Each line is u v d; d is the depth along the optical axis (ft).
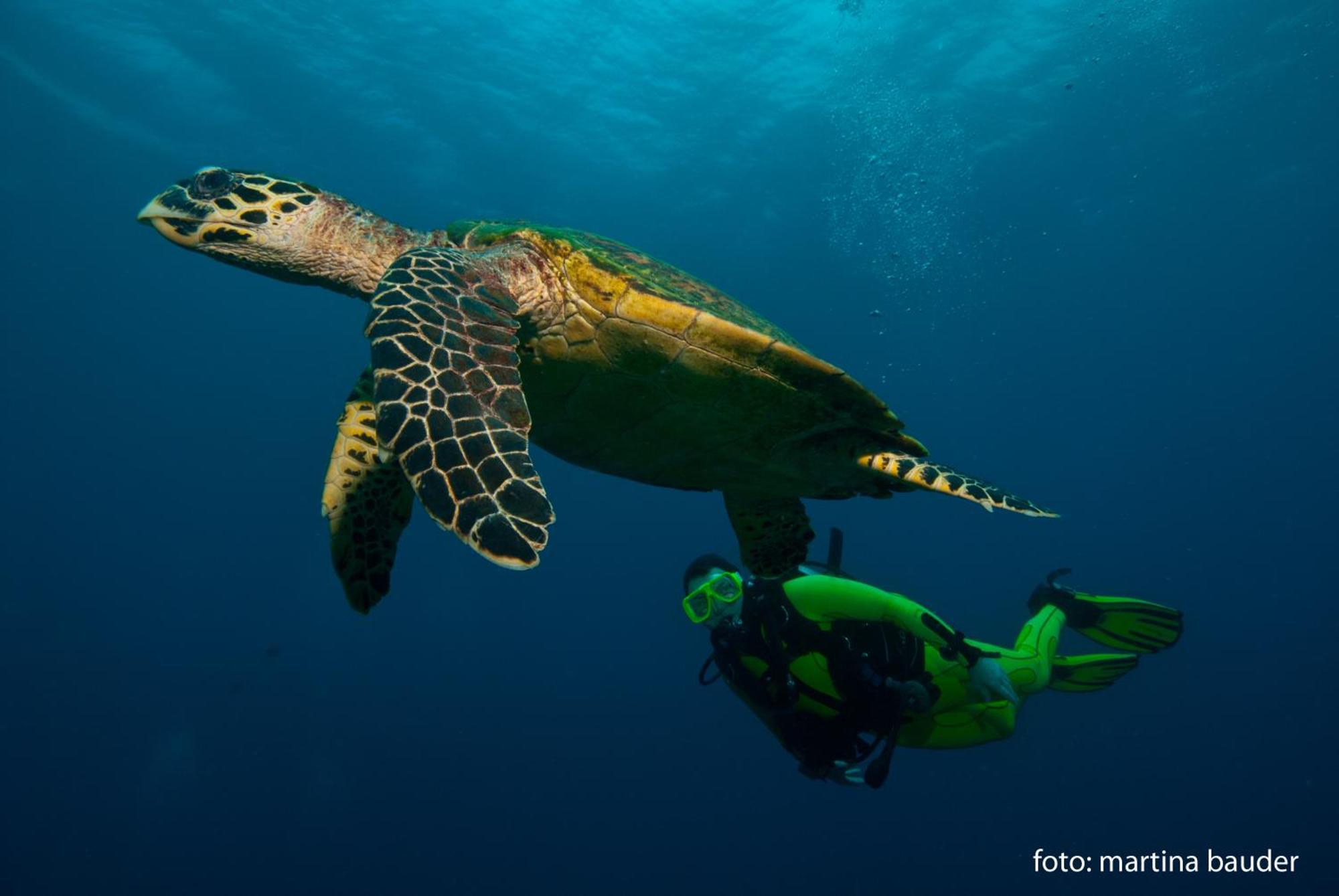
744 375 9.95
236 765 86.53
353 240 11.98
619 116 82.84
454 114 81.35
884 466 11.74
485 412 7.03
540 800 86.94
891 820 79.97
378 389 6.88
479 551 5.87
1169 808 73.10
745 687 16.74
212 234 11.43
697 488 13.26
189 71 74.64
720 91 79.36
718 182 94.17
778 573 15.35
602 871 71.41
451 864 69.15
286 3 66.80
